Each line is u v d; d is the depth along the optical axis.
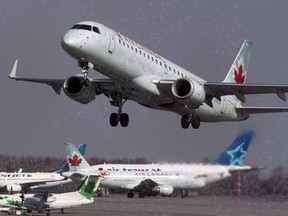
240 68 179.38
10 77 144.88
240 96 141.62
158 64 137.88
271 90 138.00
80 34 120.81
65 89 130.62
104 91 137.50
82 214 182.25
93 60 123.56
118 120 140.50
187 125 147.12
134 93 134.88
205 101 142.75
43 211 183.38
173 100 138.38
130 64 129.00
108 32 125.25
